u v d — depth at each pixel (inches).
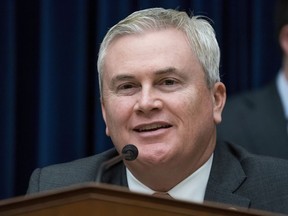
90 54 205.9
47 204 88.7
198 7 208.2
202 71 124.3
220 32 210.5
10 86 200.8
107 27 202.8
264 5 215.0
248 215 87.2
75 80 203.2
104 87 126.3
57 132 202.2
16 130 204.1
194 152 124.3
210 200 129.0
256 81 215.3
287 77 192.1
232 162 133.9
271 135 188.5
